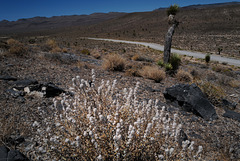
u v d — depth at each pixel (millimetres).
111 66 10531
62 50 16656
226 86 10312
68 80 6602
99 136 1958
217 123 4914
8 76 5586
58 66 8789
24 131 2969
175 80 10305
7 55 8875
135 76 9938
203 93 6441
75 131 2113
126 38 111000
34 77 6234
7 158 2230
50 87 4801
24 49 10742
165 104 5855
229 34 85562
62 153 2033
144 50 44094
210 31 100438
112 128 2033
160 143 2246
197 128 4453
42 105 4102
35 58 9812
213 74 12664
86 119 2271
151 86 7965
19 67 7219
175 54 14484
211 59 34062
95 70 9695
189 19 147125
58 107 3955
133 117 2377
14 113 3529
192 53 43844
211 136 4074
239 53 46531
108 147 1966
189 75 10727
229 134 4238
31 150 2570
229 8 153625
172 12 14109
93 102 2637
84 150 1915
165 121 2281
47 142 2201
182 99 5707
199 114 5250
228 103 6531
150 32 131500
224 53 47688
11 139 2701
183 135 3463
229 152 3418
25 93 4668
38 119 3438
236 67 24906
